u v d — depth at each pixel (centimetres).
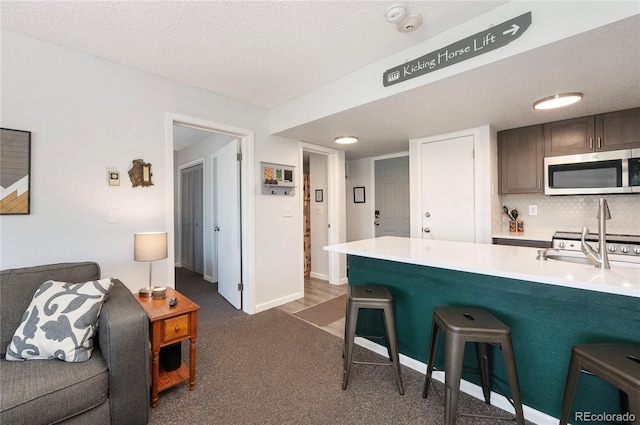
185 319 180
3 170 178
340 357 222
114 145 223
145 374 150
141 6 162
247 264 316
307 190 496
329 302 352
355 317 182
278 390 182
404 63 208
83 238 208
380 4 163
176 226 589
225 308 331
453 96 223
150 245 205
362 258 239
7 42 181
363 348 237
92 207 212
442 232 336
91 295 155
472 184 314
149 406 157
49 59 196
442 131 325
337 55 217
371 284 232
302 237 370
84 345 143
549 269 143
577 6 143
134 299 168
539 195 331
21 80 186
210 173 459
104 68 219
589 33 142
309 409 164
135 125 233
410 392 180
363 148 416
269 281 333
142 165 235
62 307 148
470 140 315
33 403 115
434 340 169
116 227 223
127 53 212
